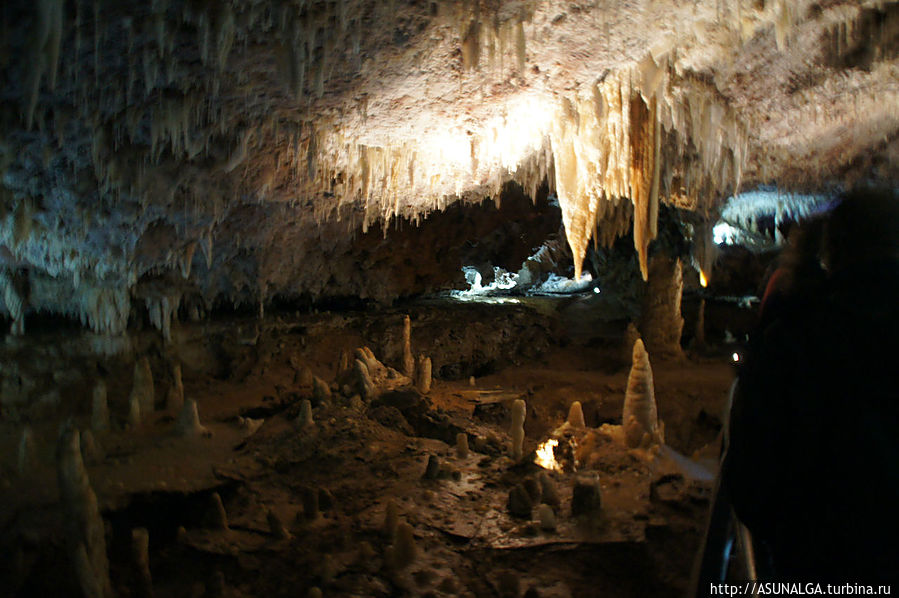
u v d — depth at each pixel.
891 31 4.49
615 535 4.12
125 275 8.16
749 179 9.70
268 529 4.47
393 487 5.16
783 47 4.60
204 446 5.97
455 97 5.43
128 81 4.04
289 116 5.40
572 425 6.39
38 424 7.06
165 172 5.82
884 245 1.49
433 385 11.12
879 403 1.37
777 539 1.56
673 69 5.25
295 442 5.88
